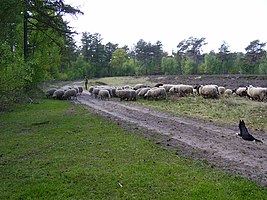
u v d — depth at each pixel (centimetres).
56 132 1244
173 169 755
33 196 620
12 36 1658
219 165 793
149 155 887
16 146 1031
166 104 2231
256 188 634
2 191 649
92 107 2111
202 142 1050
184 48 10438
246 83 4300
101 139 1100
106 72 9806
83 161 839
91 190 644
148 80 6462
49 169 779
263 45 8556
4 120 1565
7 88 1717
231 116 1625
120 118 1587
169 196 604
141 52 10631
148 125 1380
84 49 9719
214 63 8425
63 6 2511
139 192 628
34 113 1816
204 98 2586
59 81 7088
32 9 2292
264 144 1020
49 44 3045
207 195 600
